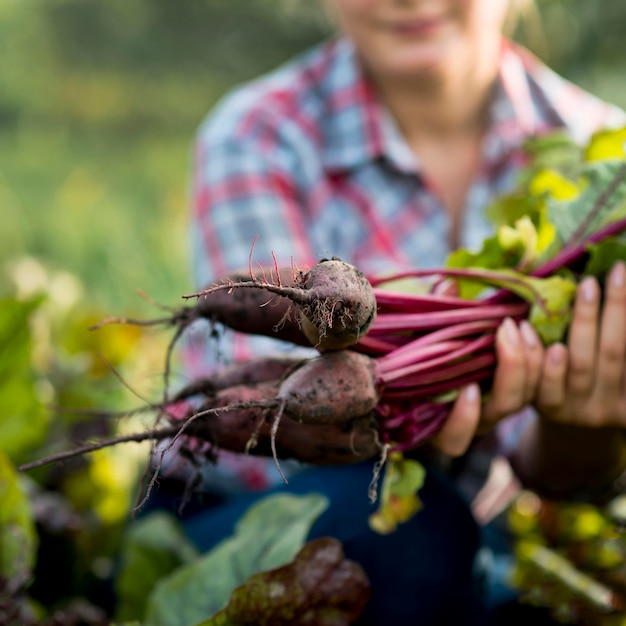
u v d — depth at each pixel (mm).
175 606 1142
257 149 1752
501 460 1725
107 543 1608
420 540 1252
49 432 1646
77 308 2314
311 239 1757
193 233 1785
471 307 1122
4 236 3850
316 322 887
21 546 1232
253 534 1169
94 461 1614
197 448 1036
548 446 1317
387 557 1241
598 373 1143
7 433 1440
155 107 7527
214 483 1598
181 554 1379
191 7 7512
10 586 1201
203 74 7711
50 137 6938
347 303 889
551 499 1426
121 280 3176
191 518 1508
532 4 2094
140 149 6672
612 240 1124
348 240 1747
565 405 1169
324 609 1068
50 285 2105
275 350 1512
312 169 1767
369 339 1061
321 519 1271
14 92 7719
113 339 1906
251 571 1135
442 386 1076
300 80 1856
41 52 8250
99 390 1771
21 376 1424
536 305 1111
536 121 1837
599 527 1476
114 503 1618
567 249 1177
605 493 1413
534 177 1351
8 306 1382
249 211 1706
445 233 1748
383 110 1767
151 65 7887
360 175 1767
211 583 1146
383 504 1126
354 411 959
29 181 5484
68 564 1506
